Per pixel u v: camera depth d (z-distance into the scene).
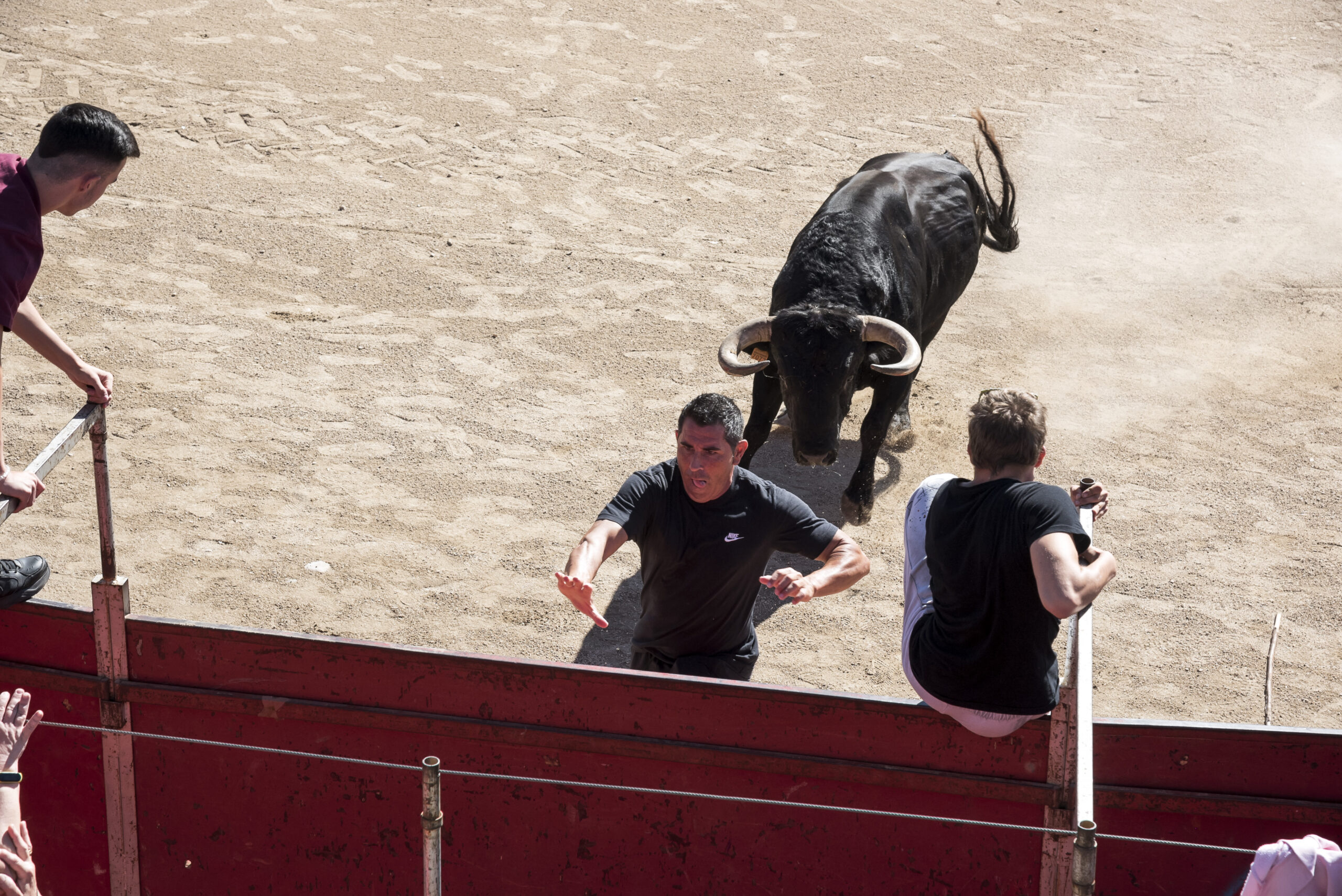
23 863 4.11
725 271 17.86
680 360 15.12
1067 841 5.38
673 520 6.59
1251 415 14.13
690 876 5.79
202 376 13.82
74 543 10.52
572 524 11.45
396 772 5.83
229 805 6.04
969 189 13.93
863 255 11.32
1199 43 28.77
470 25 27.25
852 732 5.41
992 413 5.02
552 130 22.69
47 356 5.68
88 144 5.62
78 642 5.91
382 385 13.95
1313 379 15.13
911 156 13.81
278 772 5.95
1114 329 16.53
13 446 11.95
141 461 11.92
